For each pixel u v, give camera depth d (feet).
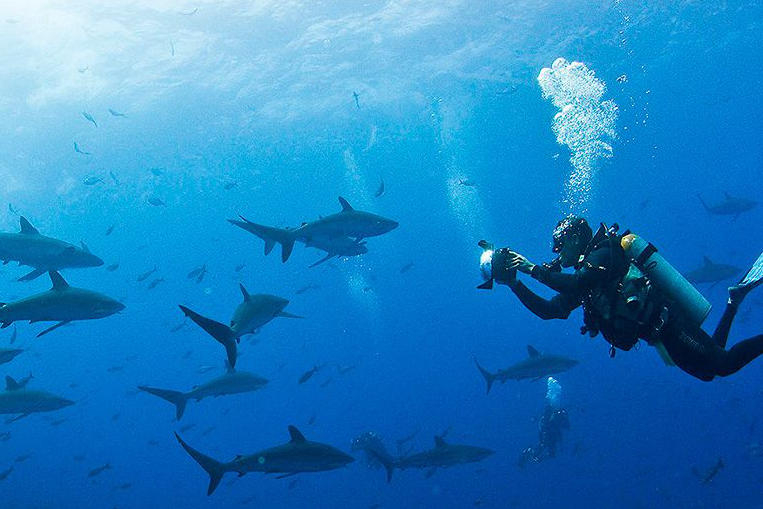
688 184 369.09
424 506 77.66
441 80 121.19
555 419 55.21
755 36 144.25
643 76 154.51
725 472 62.13
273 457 24.34
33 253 29.01
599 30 112.78
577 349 147.43
